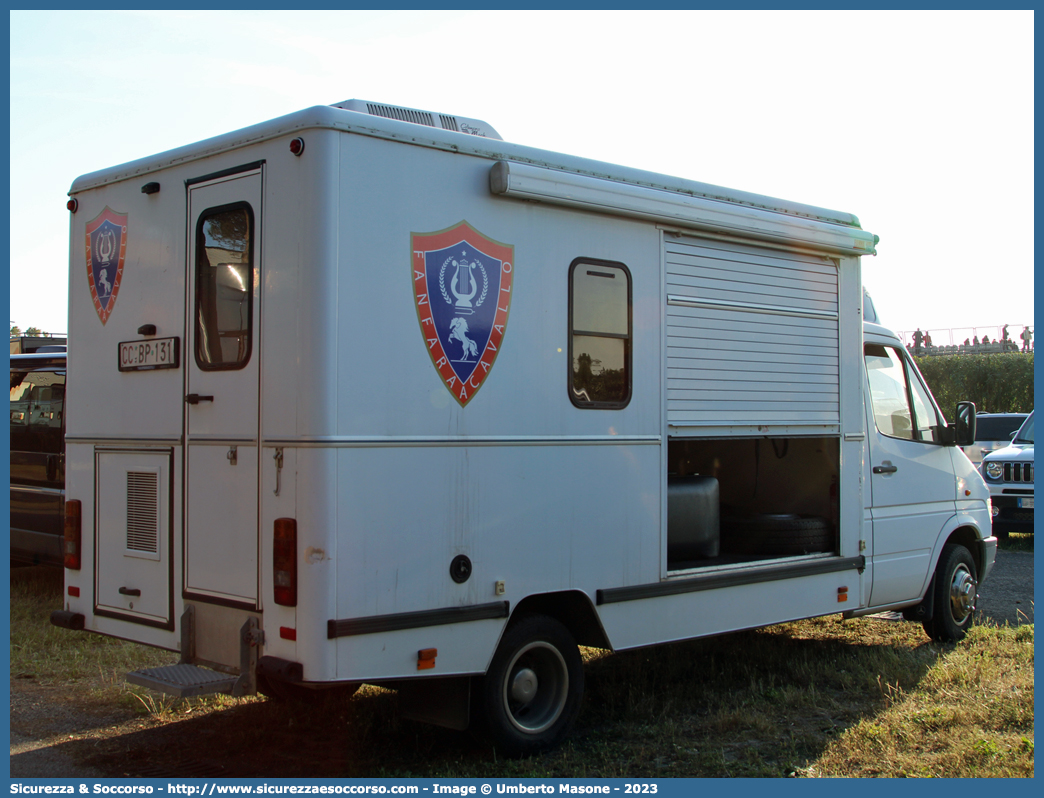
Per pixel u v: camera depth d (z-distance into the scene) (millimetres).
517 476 4656
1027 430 13469
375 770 4488
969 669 6102
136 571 4906
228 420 4395
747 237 5914
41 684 5926
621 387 5199
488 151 4656
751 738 4984
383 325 4188
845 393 6539
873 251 6746
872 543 6656
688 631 5430
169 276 4812
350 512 4020
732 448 7285
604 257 5148
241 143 4418
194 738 4969
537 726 4711
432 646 4254
